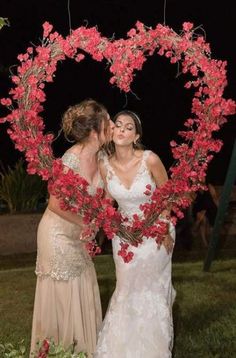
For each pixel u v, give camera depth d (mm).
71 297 4242
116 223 3980
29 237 9750
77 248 4242
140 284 4301
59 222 4180
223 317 5750
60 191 3904
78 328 4254
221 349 5004
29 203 10297
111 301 4363
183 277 7344
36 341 4320
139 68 3994
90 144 4160
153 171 4277
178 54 4016
